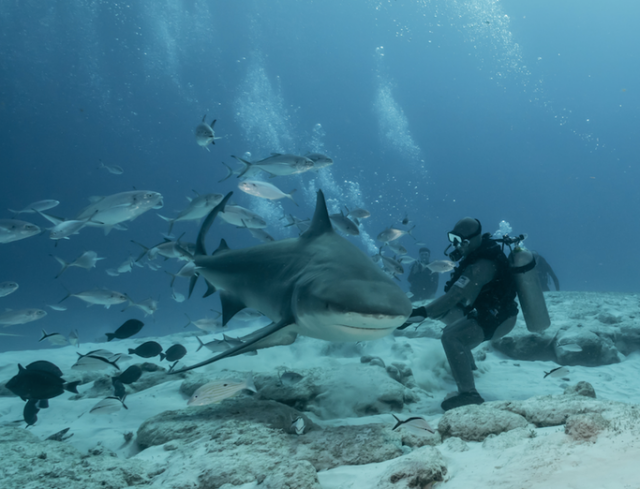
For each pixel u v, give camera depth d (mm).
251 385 2992
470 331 4320
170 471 2559
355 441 2838
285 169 6074
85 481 2334
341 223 6469
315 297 3396
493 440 2551
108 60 74625
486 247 4379
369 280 3389
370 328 3240
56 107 76562
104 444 3502
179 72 80750
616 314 8164
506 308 4402
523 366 6332
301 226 6957
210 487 2385
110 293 6520
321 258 3867
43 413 4531
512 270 4383
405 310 3250
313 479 2174
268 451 2744
